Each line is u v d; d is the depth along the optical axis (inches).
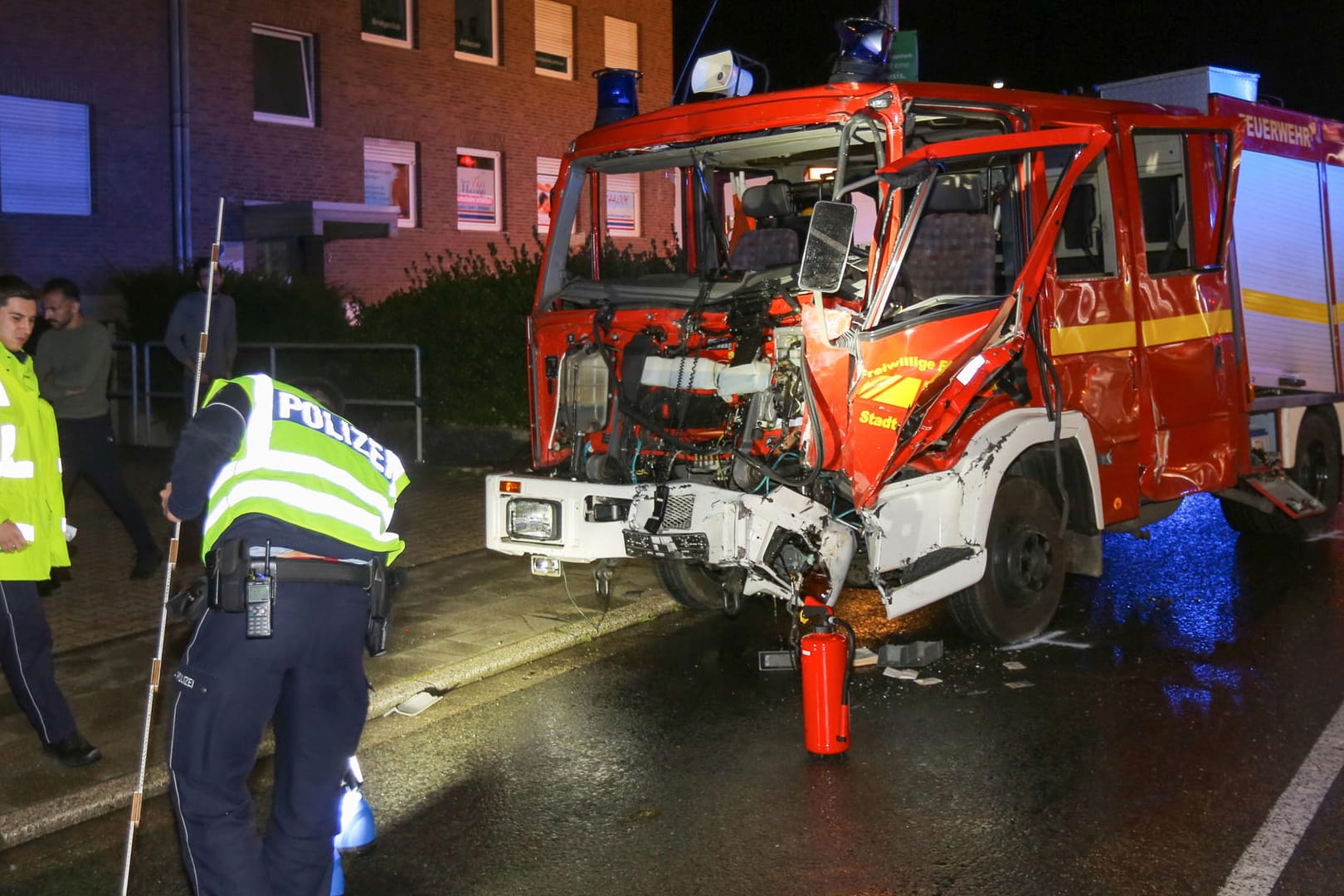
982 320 239.8
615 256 294.8
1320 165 358.6
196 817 139.0
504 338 481.4
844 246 218.8
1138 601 302.4
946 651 264.5
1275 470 339.6
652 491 236.4
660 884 164.4
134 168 722.2
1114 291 278.7
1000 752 207.3
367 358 522.9
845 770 201.6
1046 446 267.1
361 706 147.0
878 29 255.6
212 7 743.1
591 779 200.8
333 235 761.0
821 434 227.8
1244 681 239.9
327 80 810.2
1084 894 158.1
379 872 170.1
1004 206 259.1
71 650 261.7
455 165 902.4
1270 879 160.6
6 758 205.2
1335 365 366.0
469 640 269.0
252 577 138.3
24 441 191.0
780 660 246.2
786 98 247.0
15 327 195.9
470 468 480.1
